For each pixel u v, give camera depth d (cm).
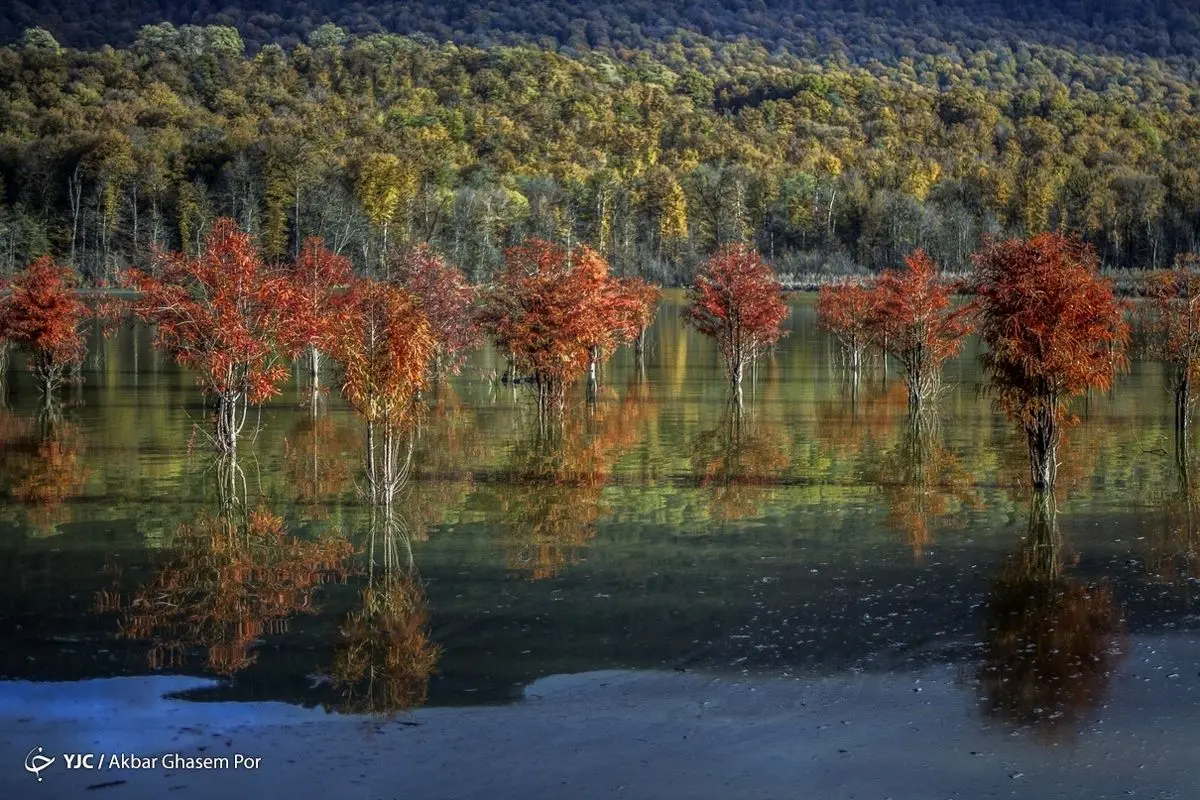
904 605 1248
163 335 2380
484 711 972
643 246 12119
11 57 15562
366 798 822
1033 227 11644
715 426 2744
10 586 1329
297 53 18912
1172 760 863
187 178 10388
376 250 8806
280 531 1612
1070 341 1781
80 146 10219
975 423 2775
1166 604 1244
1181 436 2489
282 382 3925
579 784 841
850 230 12700
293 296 2302
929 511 1730
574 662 1082
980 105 18850
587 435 2594
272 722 952
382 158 10444
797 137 17175
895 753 884
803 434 2592
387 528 1631
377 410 1803
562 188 12500
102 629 1174
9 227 8625
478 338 4069
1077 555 1455
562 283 2898
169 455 2288
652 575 1373
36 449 2361
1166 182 12075
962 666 1062
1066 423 2031
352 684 1030
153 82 15700
